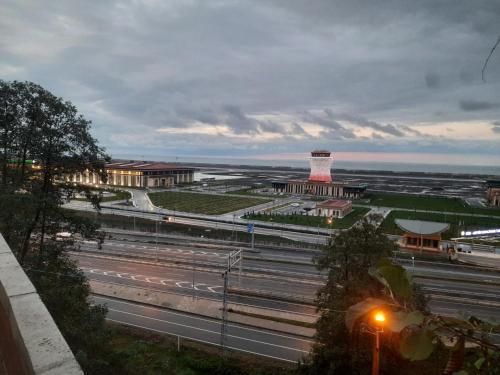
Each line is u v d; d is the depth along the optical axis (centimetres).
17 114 3058
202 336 3912
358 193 16475
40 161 3212
